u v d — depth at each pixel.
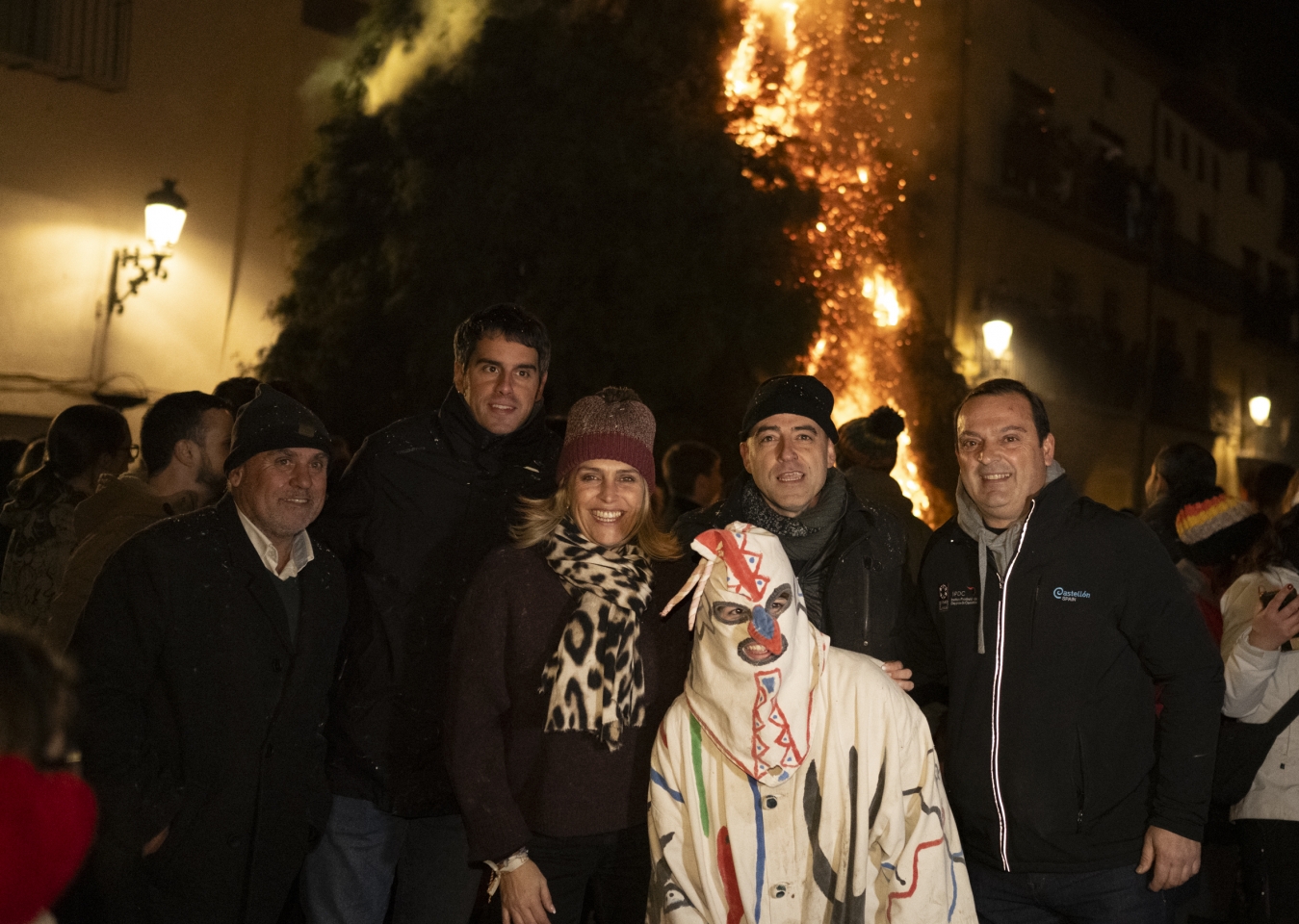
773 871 2.53
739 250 11.03
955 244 17.70
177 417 3.81
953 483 14.53
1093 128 22.56
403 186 11.45
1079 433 21.50
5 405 10.59
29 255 10.77
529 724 2.85
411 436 3.40
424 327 10.97
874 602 3.10
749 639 2.44
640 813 2.84
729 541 2.50
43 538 4.03
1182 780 2.86
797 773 2.54
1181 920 4.32
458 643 2.90
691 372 10.69
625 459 2.91
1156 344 25.00
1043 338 20.08
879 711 2.56
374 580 3.32
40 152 10.85
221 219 12.23
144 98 11.59
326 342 11.58
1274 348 30.38
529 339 3.39
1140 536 2.95
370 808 3.33
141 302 11.58
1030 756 2.90
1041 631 2.93
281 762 2.98
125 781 2.75
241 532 3.01
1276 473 6.81
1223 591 4.21
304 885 3.39
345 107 12.22
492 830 2.75
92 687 2.77
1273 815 3.47
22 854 1.52
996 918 3.03
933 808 2.57
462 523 3.36
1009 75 19.70
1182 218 26.44
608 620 2.82
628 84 11.16
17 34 10.70
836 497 3.11
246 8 12.42
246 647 2.94
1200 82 24.92
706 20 11.75
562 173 10.78
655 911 2.61
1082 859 2.88
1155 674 2.95
